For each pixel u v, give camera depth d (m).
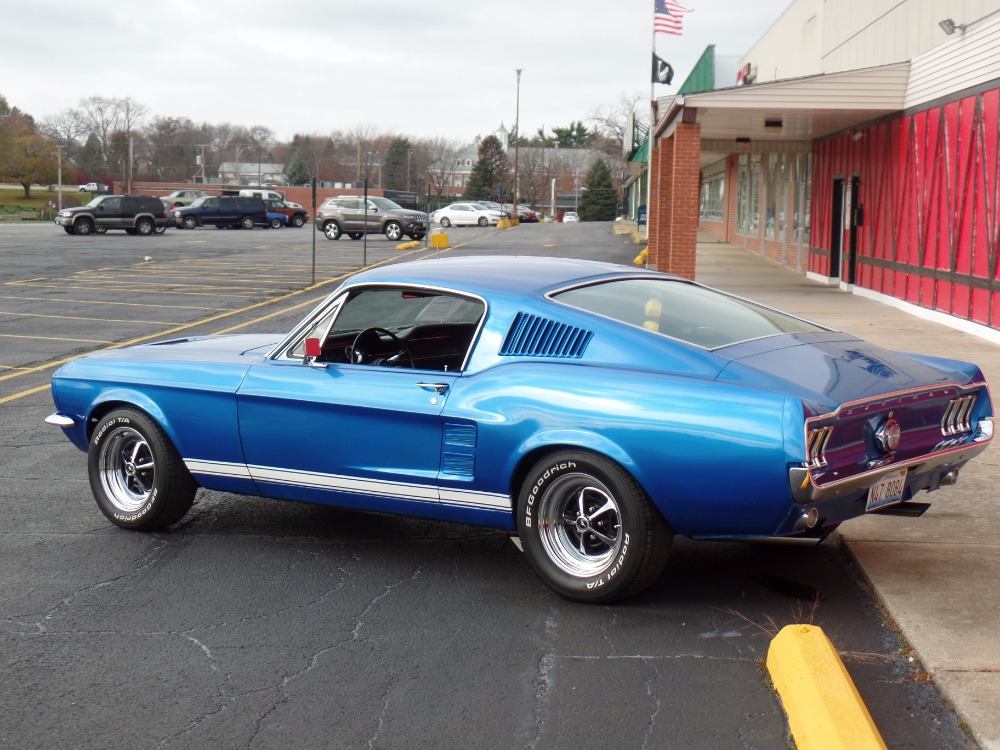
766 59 33.69
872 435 4.38
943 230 14.85
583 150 151.62
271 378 5.39
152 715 3.72
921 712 3.61
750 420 4.13
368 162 134.88
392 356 5.78
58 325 16.48
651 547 4.48
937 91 15.21
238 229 53.19
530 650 4.25
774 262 28.95
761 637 4.34
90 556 5.55
